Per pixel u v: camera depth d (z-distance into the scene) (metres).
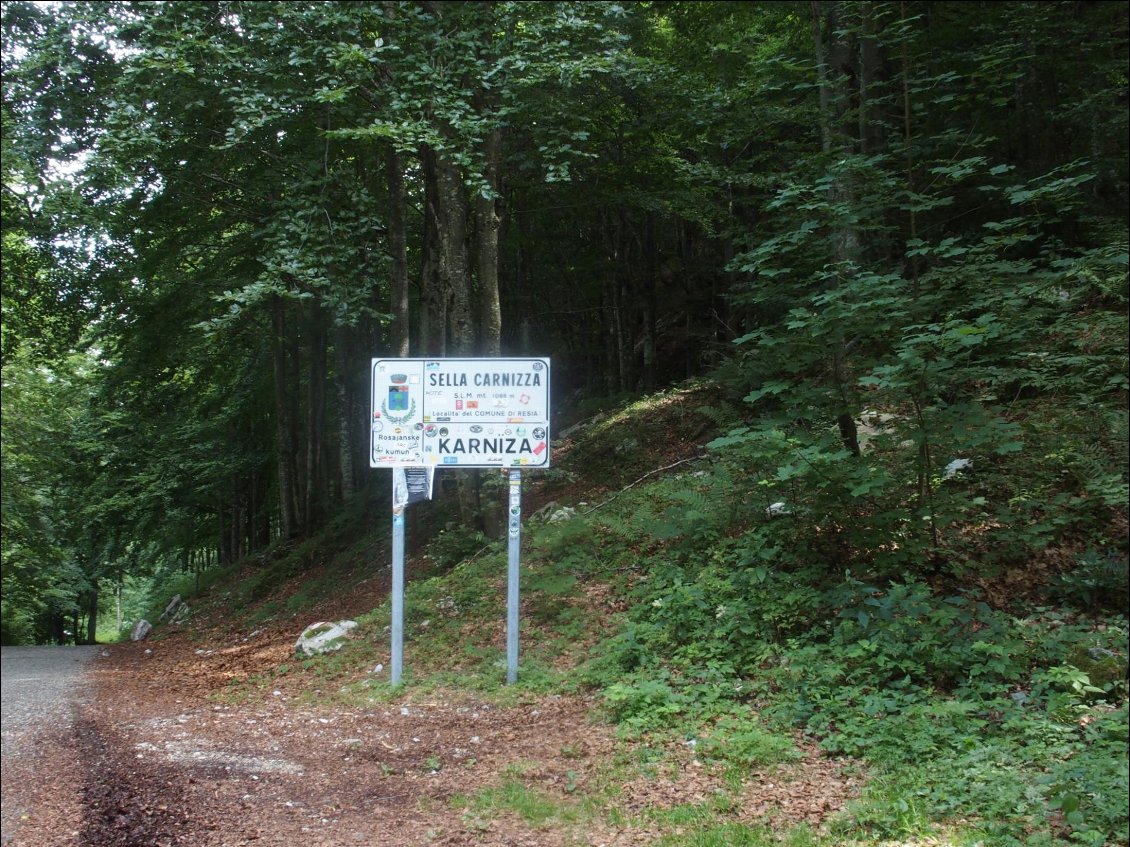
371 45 13.55
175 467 27.23
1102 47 12.03
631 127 15.60
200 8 12.34
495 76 12.34
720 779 5.39
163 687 11.55
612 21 14.11
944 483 8.24
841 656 6.66
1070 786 4.34
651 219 21.23
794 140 13.58
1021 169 11.83
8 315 20.23
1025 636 6.57
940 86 10.55
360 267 12.91
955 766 5.07
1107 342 8.69
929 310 7.52
